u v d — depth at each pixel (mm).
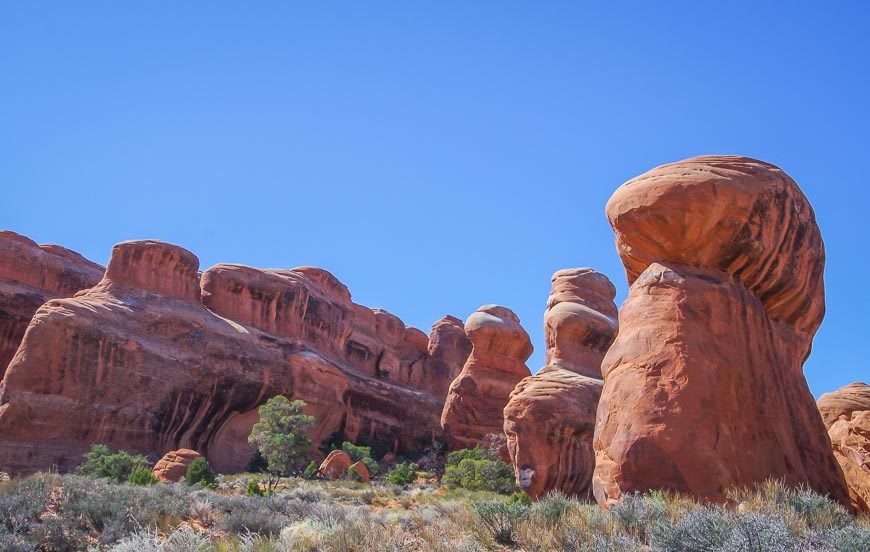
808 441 15391
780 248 16203
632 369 14797
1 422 36781
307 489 30984
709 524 8953
